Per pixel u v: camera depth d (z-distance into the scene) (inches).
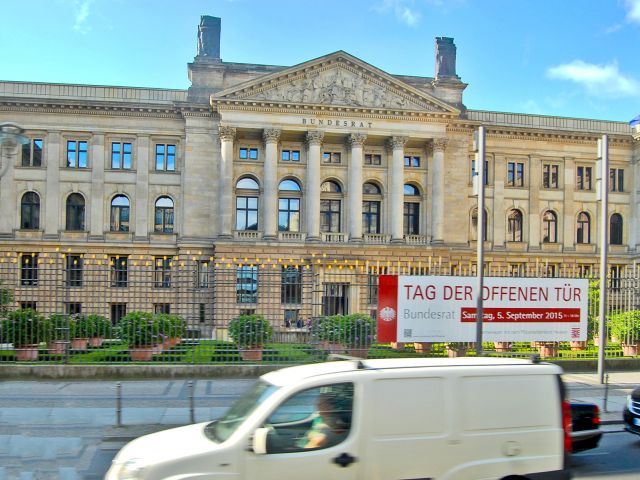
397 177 2217.0
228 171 2142.0
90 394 743.7
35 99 2148.1
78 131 2207.2
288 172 2234.3
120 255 2213.3
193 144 2223.2
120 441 545.3
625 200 2551.7
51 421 610.9
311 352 941.8
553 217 2507.4
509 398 331.3
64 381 828.0
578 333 972.6
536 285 953.5
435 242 2234.3
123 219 2239.2
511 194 2458.2
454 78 2397.9
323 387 312.5
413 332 906.1
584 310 976.9
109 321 1114.1
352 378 313.9
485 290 930.7
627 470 476.7
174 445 317.7
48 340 932.6
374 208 2313.0
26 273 2165.4
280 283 1029.2
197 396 735.7
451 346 975.0
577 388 818.8
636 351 1090.7
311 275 993.5
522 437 328.8
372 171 2283.5
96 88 2214.6
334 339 940.0
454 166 2361.0
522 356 967.6
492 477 319.9
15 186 2172.7
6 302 1015.6
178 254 2229.3
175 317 1014.4
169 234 2230.6
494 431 324.5
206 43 2250.2
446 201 2347.4
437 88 2391.7
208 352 1018.7
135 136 2241.6
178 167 2257.6
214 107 2161.7
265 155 2166.6
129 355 951.6
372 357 962.7
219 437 316.5
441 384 321.4
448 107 2229.3
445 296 918.4
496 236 2427.4
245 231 2156.7
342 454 302.8
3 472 458.0
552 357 1015.6
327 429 307.1
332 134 2208.4
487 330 930.7
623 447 554.6
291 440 303.9
